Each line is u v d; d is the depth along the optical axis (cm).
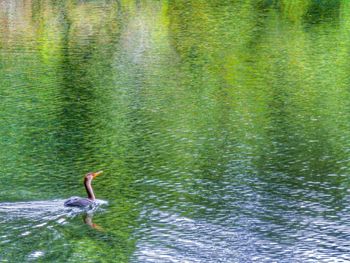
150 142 4069
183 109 4697
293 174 3606
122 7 8506
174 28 7369
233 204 3266
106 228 2991
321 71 5731
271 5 8719
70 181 3488
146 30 7250
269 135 4194
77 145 4009
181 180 3525
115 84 5272
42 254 2750
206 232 2984
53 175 3562
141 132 4231
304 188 3441
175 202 3272
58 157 3822
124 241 2891
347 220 3106
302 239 2936
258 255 2805
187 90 5159
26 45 6475
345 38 6925
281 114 4616
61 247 2814
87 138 4128
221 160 3791
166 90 5150
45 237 2869
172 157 3838
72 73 5556
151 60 6044
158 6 8600
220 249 2844
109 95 4994
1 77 5412
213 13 8181
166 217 3122
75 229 2955
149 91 5112
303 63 5981
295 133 4228
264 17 7962
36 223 2958
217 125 4375
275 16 8025
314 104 4844
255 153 3894
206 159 3803
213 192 3388
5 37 6800
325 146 4003
